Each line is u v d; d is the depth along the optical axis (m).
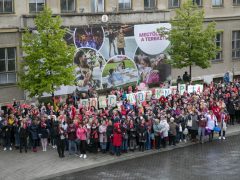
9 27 34.06
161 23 40.25
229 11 45.91
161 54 40.59
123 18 38.34
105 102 32.47
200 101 30.64
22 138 26.47
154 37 40.03
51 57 30.81
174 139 28.12
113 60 38.19
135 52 39.28
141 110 29.05
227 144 28.66
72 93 36.09
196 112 28.77
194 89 35.53
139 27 39.16
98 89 37.66
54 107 30.03
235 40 46.81
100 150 27.20
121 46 38.44
